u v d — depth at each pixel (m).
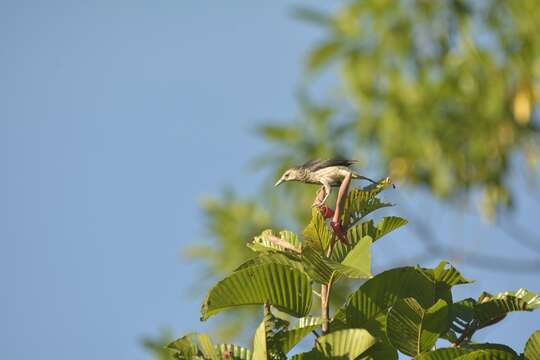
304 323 6.09
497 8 15.88
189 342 5.95
